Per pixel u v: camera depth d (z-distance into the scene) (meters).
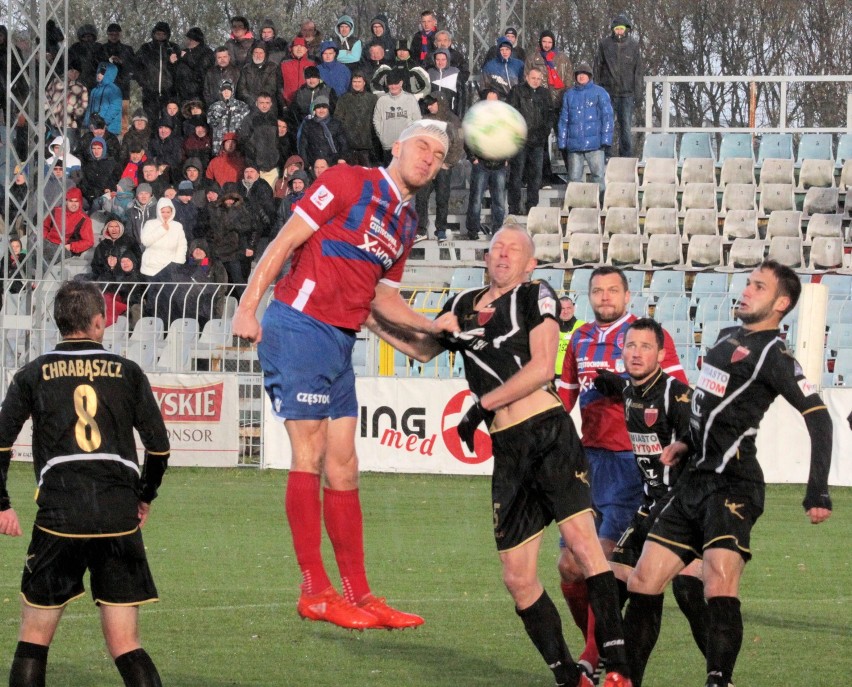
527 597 16.34
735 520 16.03
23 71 49.44
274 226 53.03
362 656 19.39
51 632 14.52
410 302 47.53
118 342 47.28
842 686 17.44
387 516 35.56
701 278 53.97
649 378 17.80
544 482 16.23
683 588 17.58
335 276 15.07
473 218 56.94
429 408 42.72
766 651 19.69
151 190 52.38
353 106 53.97
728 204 60.19
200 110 56.88
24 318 45.91
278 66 56.34
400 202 15.23
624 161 59.66
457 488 41.22
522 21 65.62
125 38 115.38
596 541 16.27
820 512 16.05
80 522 14.20
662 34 116.94
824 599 24.42
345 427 15.64
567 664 16.23
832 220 58.12
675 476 17.81
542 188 61.03
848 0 112.50
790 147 63.72
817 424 16.08
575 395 20.19
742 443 16.16
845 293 52.03
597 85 58.72
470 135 16.86
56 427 14.34
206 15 116.88
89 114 59.94
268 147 54.69
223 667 18.52
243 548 30.27
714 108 113.50
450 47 57.75
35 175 53.12
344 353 15.37
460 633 21.16
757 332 16.38
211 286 46.88
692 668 18.81
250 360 45.81
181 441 44.88
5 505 15.05
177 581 26.02
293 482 15.23
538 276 55.97
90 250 57.00
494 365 16.45
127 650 14.40
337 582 26.28
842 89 110.25
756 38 114.81
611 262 56.75
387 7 121.94
